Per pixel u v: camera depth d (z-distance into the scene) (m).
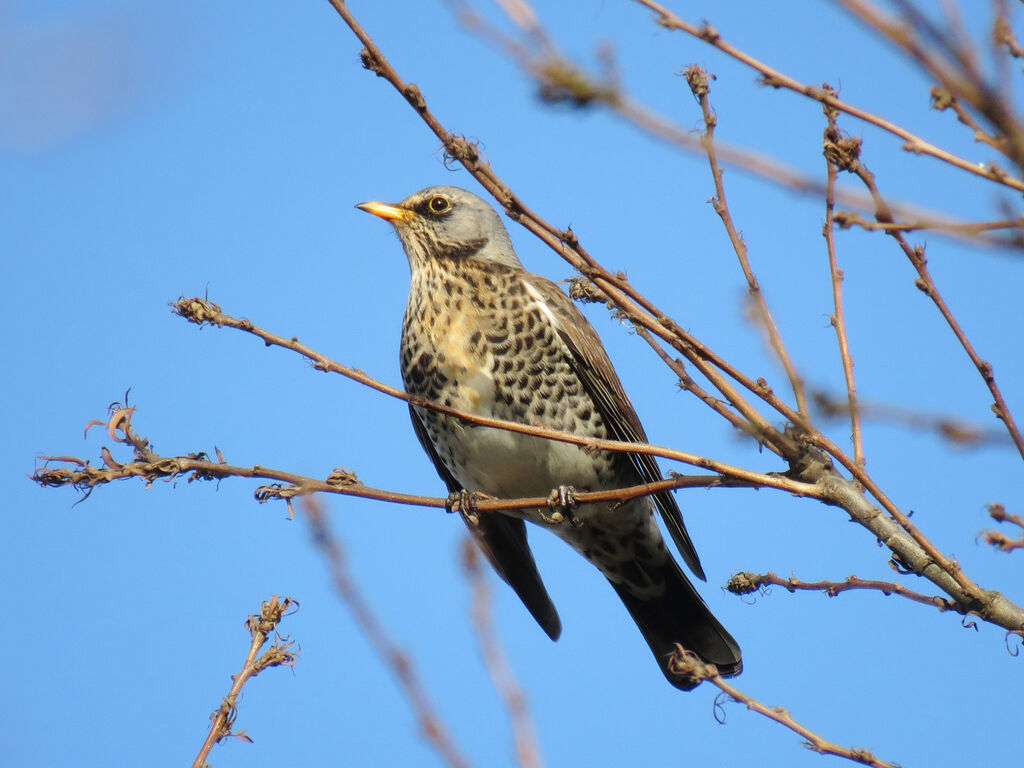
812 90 5.78
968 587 8.09
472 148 8.61
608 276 8.70
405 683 6.83
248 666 8.41
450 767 6.64
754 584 8.68
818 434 8.30
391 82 8.51
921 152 5.43
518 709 6.52
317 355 9.39
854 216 5.43
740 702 7.44
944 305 7.74
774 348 8.42
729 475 8.91
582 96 4.93
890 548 8.59
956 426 5.80
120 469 8.80
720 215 8.38
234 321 9.23
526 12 4.99
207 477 9.00
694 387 8.95
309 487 9.18
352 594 6.98
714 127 8.24
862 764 7.22
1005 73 4.32
